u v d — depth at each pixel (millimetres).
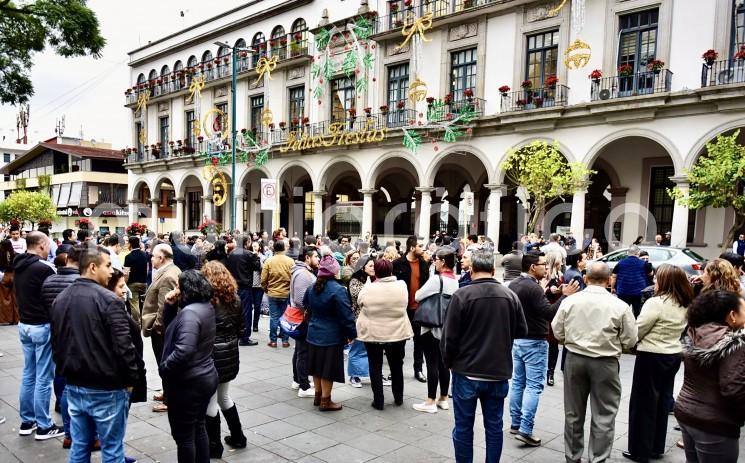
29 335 4750
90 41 10023
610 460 4691
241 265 8773
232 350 4504
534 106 17922
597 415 4355
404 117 21828
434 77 21250
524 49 18609
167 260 5695
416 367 7086
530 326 4984
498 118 18438
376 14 22844
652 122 15344
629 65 15977
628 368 7863
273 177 26969
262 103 28625
